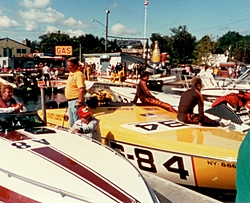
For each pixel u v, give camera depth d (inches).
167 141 172.9
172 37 1804.9
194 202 141.5
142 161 183.5
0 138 146.4
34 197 105.4
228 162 155.1
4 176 116.0
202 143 170.2
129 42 1859.0
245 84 432.1
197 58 1627.7
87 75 1005.2
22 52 2576.3
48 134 156.0
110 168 123.6
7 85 183.9
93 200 102.9
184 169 169.0
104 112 226.5
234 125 221.6
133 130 188.5
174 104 313.0
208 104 322.7
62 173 115.7
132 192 110.0
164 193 149.9
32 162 122.3
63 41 3270.2
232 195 169.3
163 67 1360.7
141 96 255.0
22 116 168.7
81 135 161.6
